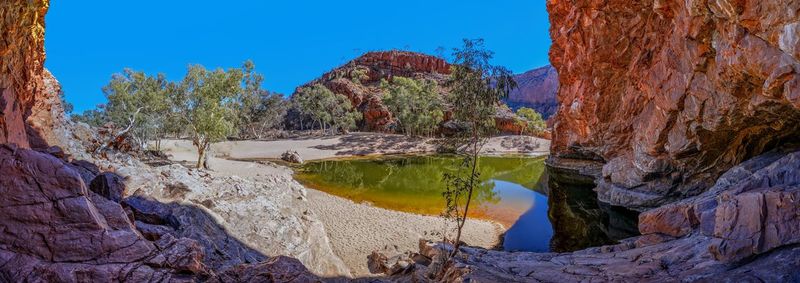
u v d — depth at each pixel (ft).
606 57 101.81
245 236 41.11
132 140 122.83
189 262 21.95
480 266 36.63
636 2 87.81
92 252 20.15
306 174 132.16
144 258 21.25
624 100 104.17
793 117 51.39
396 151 208.33
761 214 30.07
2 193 19.61
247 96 132.77
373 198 95.86
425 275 39.29
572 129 135.03
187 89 106.63
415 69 385.09
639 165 84.84
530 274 35.86
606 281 32.48
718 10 44.55
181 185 46.75
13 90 28.89
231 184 54.95
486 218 80.89
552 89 420.36
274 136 257.14
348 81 330.95
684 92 67.46
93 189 31.40
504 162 182.60
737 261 29.76
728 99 55.62
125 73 124.06
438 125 244.01
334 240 61.21
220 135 111.04
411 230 68.54
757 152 68.44
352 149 207.21
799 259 26.04
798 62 35.81
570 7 121.49
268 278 23.68
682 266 33.14
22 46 30.73
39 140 39.14
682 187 79.20
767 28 37.45
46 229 19.74
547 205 93.56
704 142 70.33
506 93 39.22
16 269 18.28
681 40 63.98
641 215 53.11
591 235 70.79
